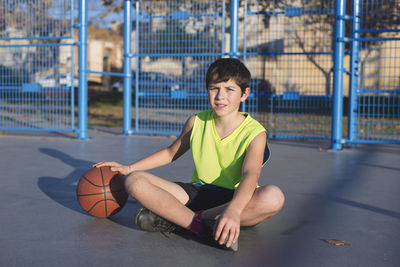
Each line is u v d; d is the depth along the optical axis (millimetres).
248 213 2453
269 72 8781
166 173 4711
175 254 2299
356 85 7414
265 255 2303
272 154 6359
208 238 2404
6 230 2695
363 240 2572
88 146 7016
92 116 14102
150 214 2564
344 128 10945
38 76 9531
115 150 6555
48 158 5680
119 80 26781
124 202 2879
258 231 2736
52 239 2531
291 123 8984
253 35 11367
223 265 2152
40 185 4023
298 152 6617
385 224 2914
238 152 2533
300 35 12117
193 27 8719
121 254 2291
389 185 4207
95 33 26016
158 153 2949
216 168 2639
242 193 2307
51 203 3379
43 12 8164
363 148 7266
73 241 2500
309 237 2621
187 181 4301
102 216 2861
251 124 2557
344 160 5844
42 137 8250
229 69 2434
